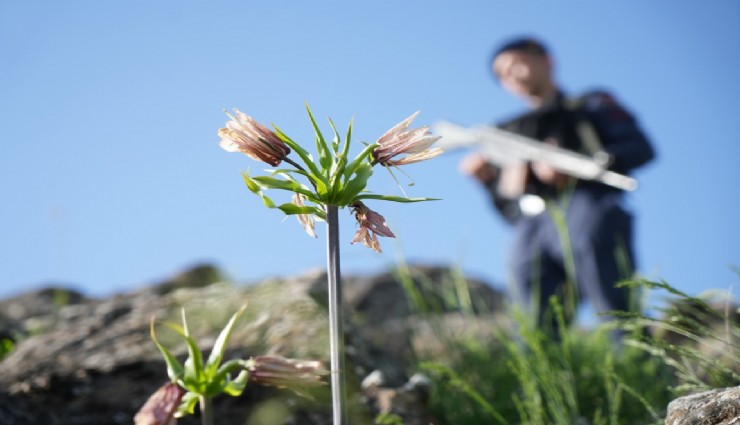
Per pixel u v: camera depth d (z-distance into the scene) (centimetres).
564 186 254
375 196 85
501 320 228
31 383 147
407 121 88
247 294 171
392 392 146
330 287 84
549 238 254
